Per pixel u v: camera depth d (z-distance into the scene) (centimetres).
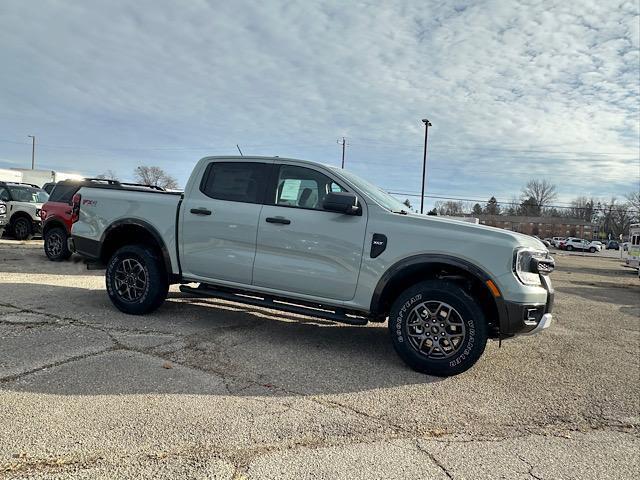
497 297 394
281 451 267
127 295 546
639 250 1914
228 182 509
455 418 328
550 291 421
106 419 290
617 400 383
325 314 449
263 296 493
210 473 240
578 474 265
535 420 334
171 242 522
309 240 453
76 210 591
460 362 399
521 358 488
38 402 307
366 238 434
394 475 250
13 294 630
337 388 368
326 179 469
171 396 329
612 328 688
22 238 1396
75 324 493
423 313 412
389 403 346
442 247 411
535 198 10312
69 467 238
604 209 9006
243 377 375
